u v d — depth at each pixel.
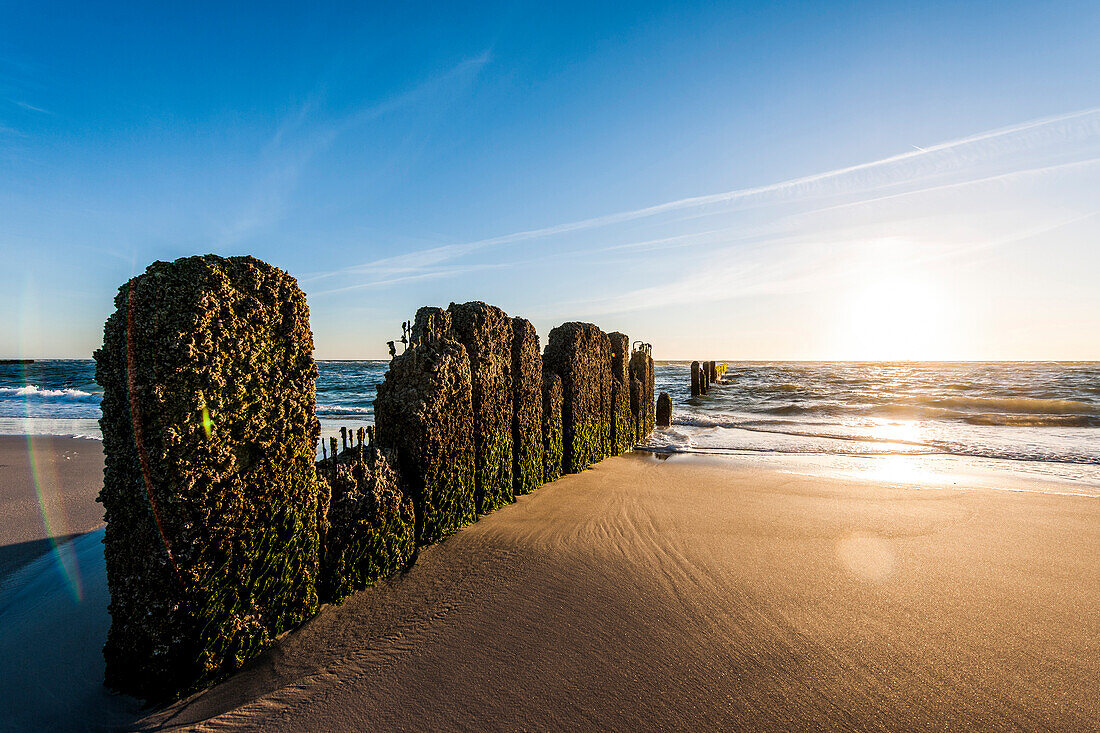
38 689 3.36
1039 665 3.62
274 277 3.61
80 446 13.42
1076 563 5.45
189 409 3.11
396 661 3.54
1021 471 11.35
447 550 5.26
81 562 5.54
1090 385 36.59
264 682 3.33
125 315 3.11
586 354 9.99
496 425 6.81
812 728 3.02
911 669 3.56
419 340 5.63
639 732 2.97
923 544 5.96
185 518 3.11
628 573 4.96
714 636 3.93
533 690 3.30
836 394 33.28
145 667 3.20
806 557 5.50
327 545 4.19
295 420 3.76
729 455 12.89
